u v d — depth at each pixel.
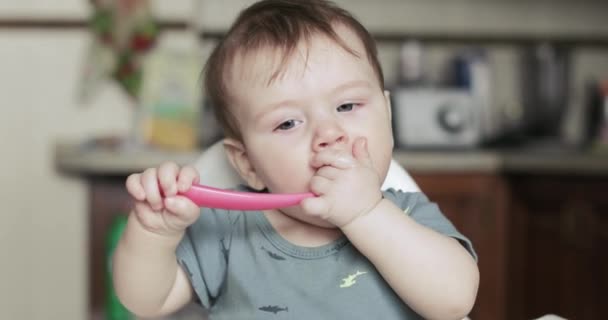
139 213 0.81
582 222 2.00
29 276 2.16
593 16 2.49
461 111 2.12
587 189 1.99
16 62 2.13
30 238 2.16
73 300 2.17
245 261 0.90
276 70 0.85
